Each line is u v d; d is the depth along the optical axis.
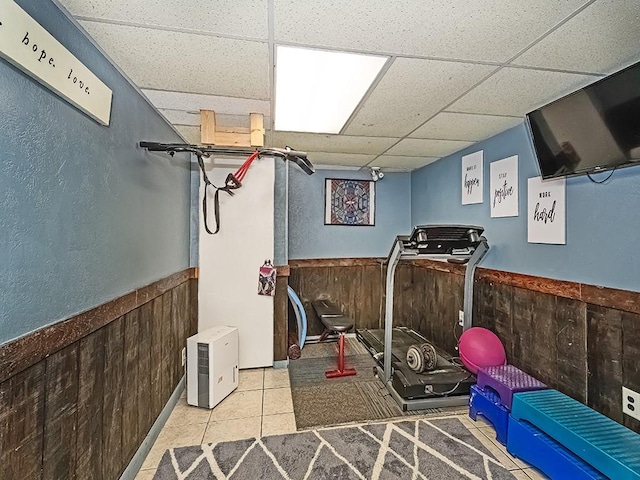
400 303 4.85
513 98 2.25
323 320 3.70
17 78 1.05
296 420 2.48
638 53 1.69
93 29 1.43
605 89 1.79
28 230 1.11
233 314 3.35
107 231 1.62
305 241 4.63
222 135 2.57
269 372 3.35
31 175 1.12
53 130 1.22
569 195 2.29
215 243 3.31
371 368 3.54
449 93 2.17
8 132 1.02
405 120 2.69
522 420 2.04
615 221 1.98
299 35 1.52
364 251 4.82
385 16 1.39
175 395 2.67
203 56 1.68
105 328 1.58
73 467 1.33
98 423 1.51
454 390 2.75
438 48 1.64
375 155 3.93
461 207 3.64
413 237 2.76
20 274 1.07
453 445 2.17
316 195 4.66
